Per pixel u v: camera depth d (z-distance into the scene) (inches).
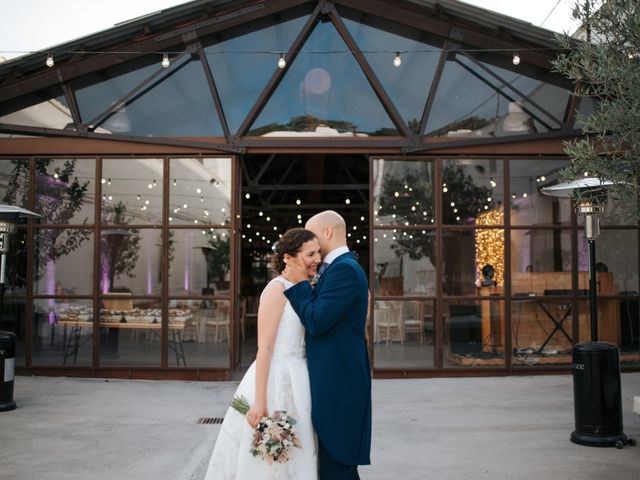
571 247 384.5
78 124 382.9
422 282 380.8
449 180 385.7
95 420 268.4
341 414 122.7
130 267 382.6
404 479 189.6
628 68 187.8
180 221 382.9
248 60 387.2
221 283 379.9
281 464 119.7
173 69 386.0
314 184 658.8
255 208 745.6
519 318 381.7
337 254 132.1
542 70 385.4
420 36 387.2
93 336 380.5
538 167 386.0
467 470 197.8
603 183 211.6
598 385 224.8
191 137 385.1
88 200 385.4
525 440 233.6
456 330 379.6
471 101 387.9
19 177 388.2
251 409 122.2
